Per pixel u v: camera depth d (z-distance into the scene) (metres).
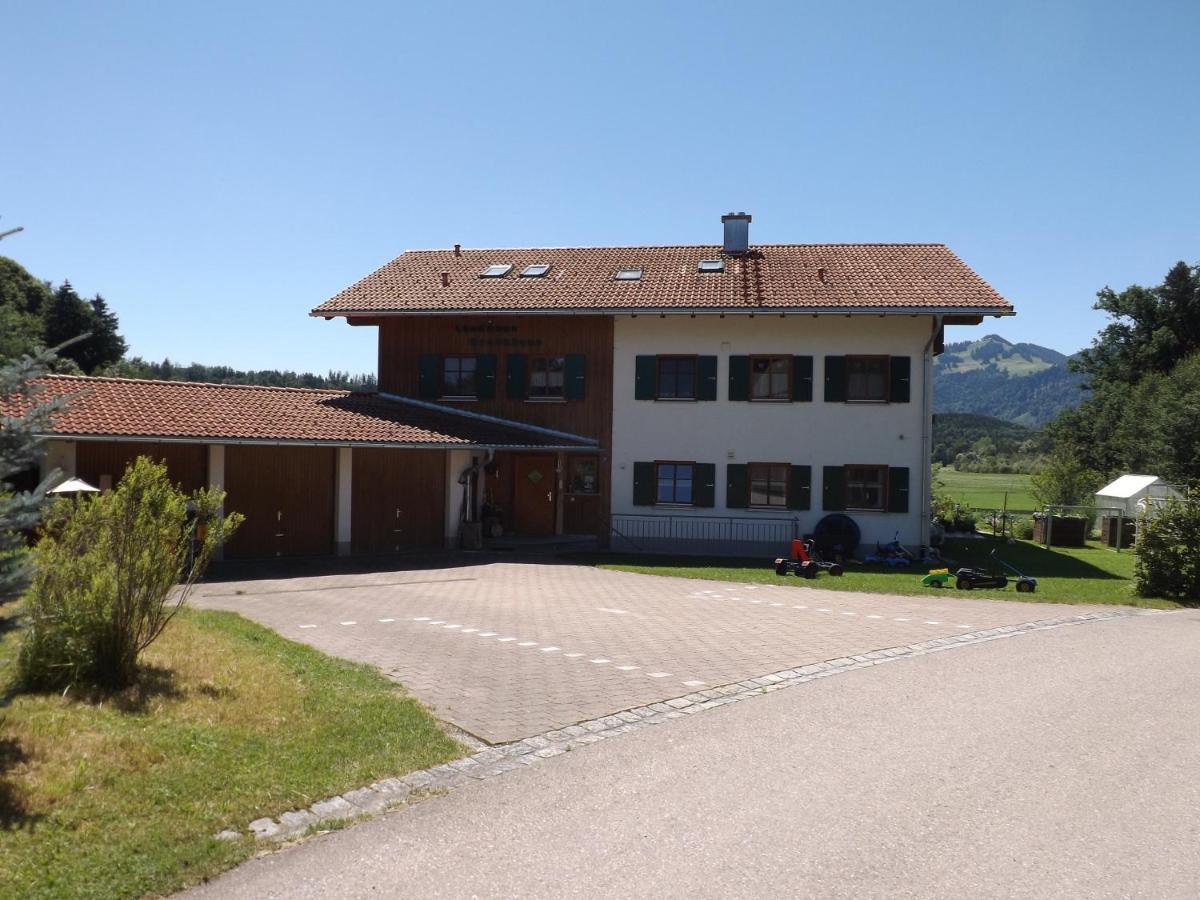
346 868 5.07
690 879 4.97
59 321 53.81
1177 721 8.30
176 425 18.92
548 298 25.88
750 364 25.59
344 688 8.69
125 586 8.05
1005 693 9.30
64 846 5.11
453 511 23.94
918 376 24.84
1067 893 4.86
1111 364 59.22
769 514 25.41
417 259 30.48
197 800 5.84
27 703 7.26
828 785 6.46
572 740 7.48
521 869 5.07
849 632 12.88
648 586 17.81
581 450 25.67
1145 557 17.81
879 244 29.05
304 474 21.23
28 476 15.69
